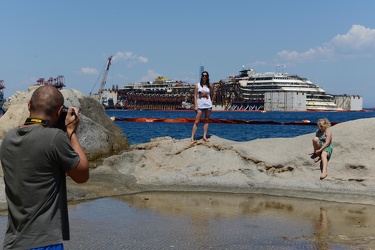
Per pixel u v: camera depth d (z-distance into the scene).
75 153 3.42
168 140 13.44
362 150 10.95
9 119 15.28
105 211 8.64
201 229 7.41
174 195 10.45
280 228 7.52
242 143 12.74
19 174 3.27
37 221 3.24
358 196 9.88
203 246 6.48
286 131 38.84
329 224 7.82
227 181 11.14
